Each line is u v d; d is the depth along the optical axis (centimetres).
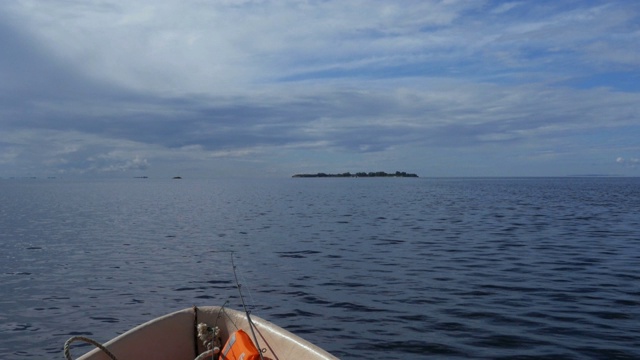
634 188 10444
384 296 1166
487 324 947
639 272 1429
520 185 13875
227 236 2425
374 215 3675
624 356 782
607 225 2775
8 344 855
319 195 7612
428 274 1423
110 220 3462
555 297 1141
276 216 3678
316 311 1047
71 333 913
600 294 1164
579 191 8619
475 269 1496
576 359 773
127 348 517
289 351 514
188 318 559
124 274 1461
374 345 840
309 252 1869
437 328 927
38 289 1262
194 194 8688
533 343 843
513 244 2031
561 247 1938
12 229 2836
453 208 4416
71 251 1958
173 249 1997
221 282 1339
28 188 13375
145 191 10681
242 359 472
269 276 1415
